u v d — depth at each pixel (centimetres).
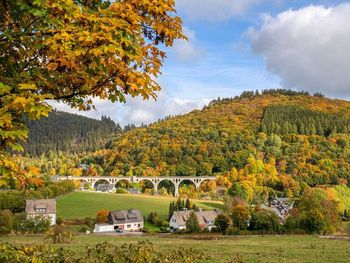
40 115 628
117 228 8419
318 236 5641
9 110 657
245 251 3584
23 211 7762
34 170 684
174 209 9856
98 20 672
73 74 730
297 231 6122
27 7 641
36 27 697
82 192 12425
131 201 11775
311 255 3381
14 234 5481
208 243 4388
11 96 630
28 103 614
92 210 10038
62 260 941
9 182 668
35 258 814
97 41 664
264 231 6025
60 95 810
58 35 656
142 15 769
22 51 739
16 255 791
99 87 773
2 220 5481
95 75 748
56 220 8156
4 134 616
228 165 18562
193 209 10400
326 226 6253
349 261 3042
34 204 7919
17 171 659
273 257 3222
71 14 675
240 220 6175
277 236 5681
